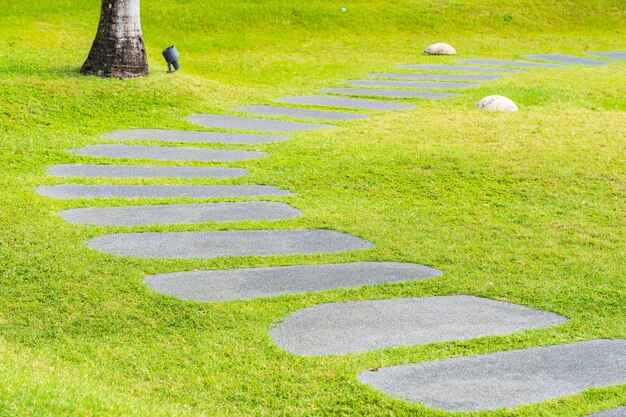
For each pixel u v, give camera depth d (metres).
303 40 26.25
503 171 12.23
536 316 7.64
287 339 7.03
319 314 7.54
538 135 14.46
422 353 6.80
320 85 20.22
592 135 14.49
